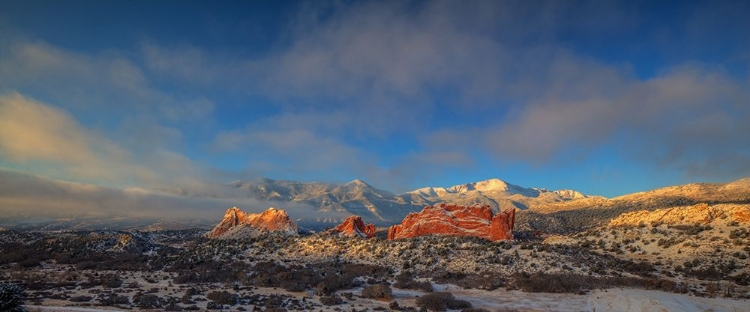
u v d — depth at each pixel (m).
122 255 97.38
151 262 88.62
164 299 54.88
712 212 87.31
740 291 55.12
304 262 83.50
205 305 51.91
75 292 58.81
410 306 50.97
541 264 70.62
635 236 86.56
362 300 55.41
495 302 53.06
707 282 60.53
